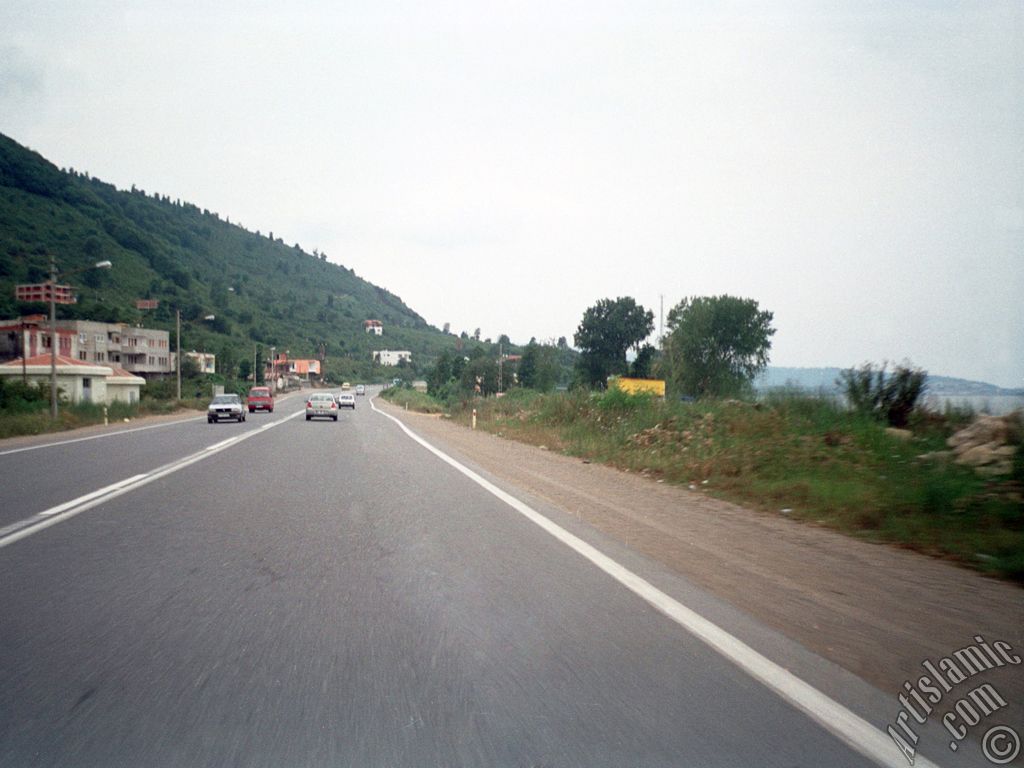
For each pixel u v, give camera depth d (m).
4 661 4.69
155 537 8.91
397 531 9.43
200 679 4.40
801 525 10.35
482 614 5.80
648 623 5.61
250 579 6.87
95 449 22.61
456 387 116.69
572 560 7.82
